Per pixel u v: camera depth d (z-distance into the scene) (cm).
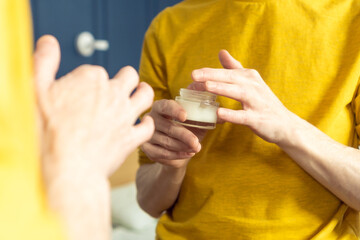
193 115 50
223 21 59
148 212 69
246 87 46
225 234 56
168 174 59
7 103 14
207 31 60
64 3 144
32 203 15
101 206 22
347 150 48
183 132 50
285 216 53
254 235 54
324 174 48
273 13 55
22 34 15
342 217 54
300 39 54
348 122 54
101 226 21
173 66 63
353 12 53
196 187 59
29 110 15
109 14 160
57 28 142
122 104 28
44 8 137
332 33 53
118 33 166
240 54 57
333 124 52
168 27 64
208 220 57
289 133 47
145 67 67
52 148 22
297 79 54
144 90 31
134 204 176
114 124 27
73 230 19
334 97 52
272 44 55
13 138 14
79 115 24
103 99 27
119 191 184
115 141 27
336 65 53
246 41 57
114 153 26
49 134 23
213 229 57
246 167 55
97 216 21
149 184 65
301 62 54
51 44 28
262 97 46
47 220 15
